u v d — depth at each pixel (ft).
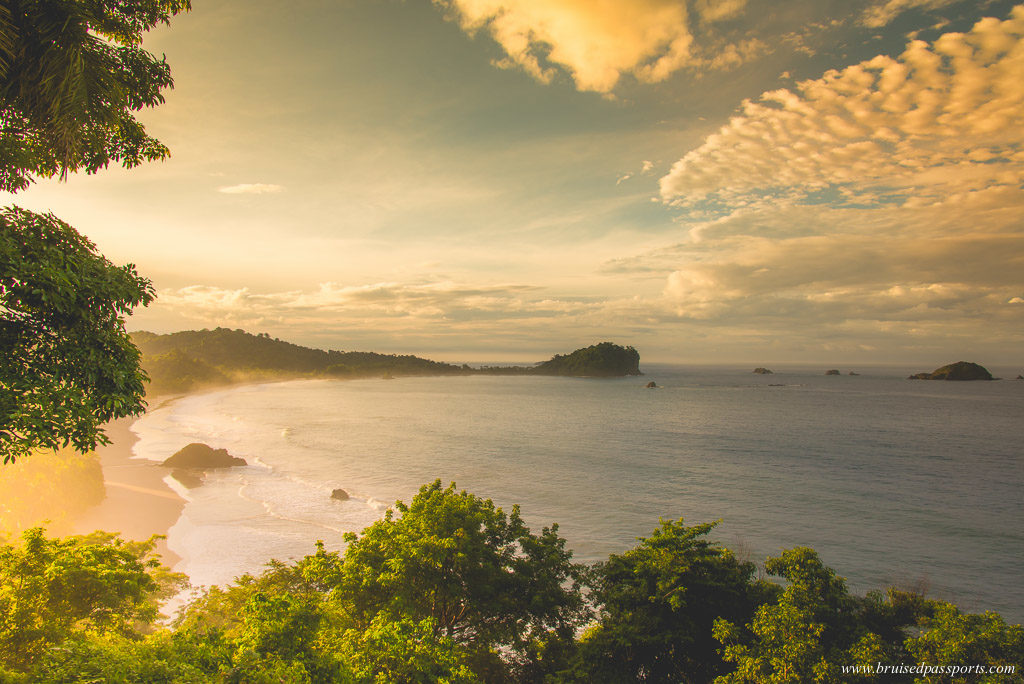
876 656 45.91
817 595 56.85
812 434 361.71
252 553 127.54
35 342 31.81
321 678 36.88
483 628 64.49
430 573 59.00
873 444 319.06
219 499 177.99
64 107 32.60
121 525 142.82
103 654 31.55
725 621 54.44
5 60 31.17
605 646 60.03
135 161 39.47
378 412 523.70
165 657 33.24
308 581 67.10
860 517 170.81
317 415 491.31
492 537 70.44
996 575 124.57
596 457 276.21
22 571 52.47
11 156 35.09
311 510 168.76
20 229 31.35
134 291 34.91
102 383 33.96
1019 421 428.97
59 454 149.38
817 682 44.70
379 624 45.85
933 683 42.52
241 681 31.63
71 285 30.81
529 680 67.26
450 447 307.78
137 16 37.35
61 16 31.63
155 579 67.05
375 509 172.04
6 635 44.14
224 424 411.95
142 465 230.89
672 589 60.59
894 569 128.26
